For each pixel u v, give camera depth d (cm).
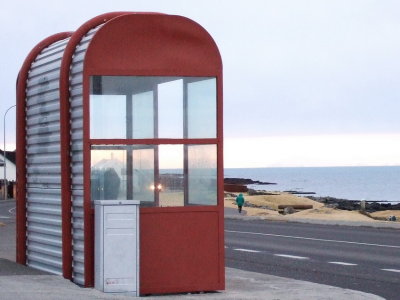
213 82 1411
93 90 1364
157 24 1384
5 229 3288
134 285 1327
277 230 3512
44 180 1534
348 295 1423
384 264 2067
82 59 1367
